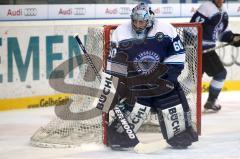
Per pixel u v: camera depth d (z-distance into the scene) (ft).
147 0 69.92
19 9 61.52
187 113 42.55
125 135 42.11
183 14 72.38
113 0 67.62
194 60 47.39
